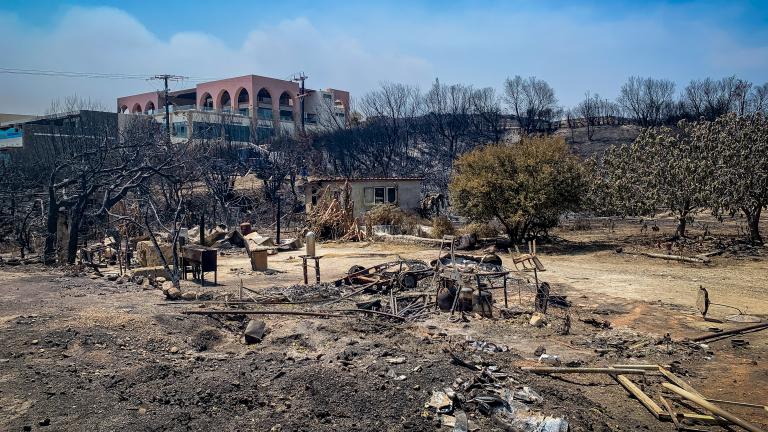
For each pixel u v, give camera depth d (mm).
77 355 8875
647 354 9953
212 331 10664
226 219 37875
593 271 19984
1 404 6926
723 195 24219
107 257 23312
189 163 36156
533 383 8195
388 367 8367
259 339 10414
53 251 22203
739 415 7363
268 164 51938
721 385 8531
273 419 6660
